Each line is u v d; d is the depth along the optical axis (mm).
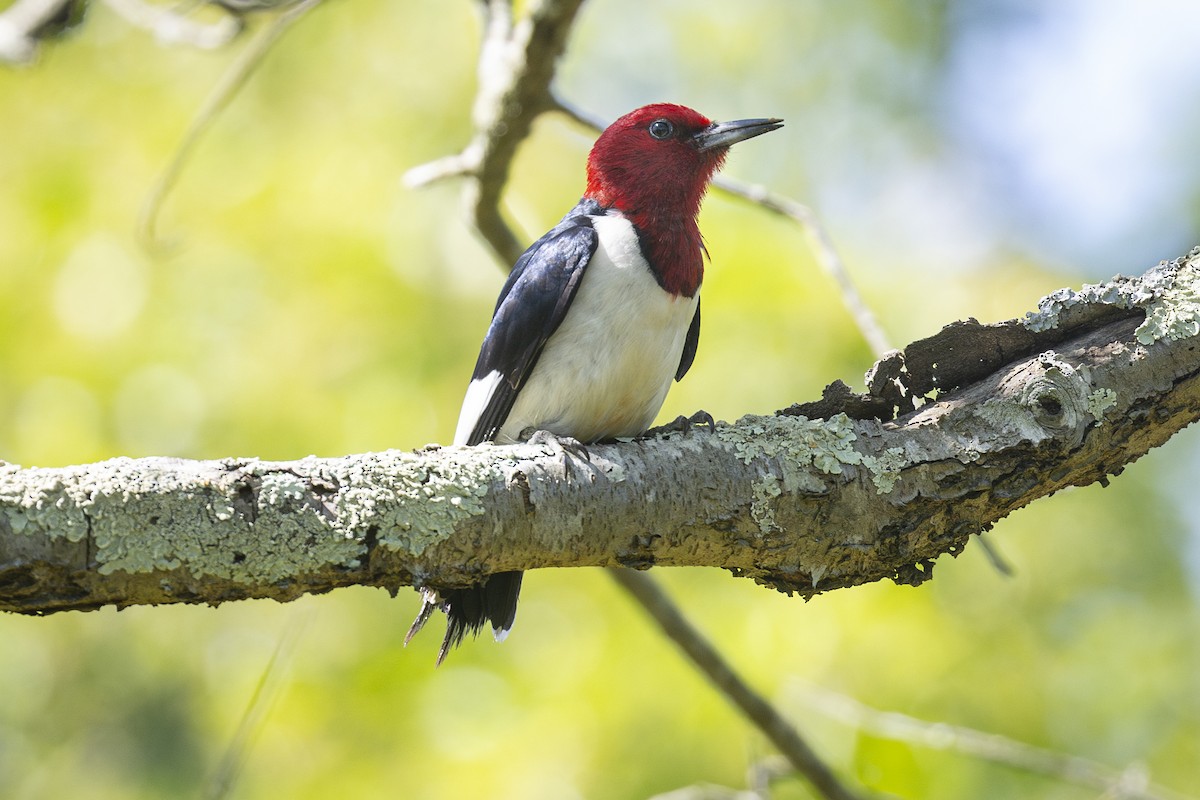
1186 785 11352
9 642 13148
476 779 10930
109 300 12320
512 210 10758
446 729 11250
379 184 12586
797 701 10109
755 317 11742
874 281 12531
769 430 5500
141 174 12672
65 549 4574
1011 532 12266
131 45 13172
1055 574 12211
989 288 13336
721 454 5430
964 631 11531
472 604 6691
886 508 5418
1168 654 11945
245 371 12102
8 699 13055
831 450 5438
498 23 8508
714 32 13820
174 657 12945
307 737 11438
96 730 12938
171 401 12039
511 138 8109
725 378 11570
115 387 12055
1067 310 5559
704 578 11141
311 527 4836
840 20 14102
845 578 5605
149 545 4648
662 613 8102
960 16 14695
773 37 13883
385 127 12867
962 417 5457
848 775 9312
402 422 11891
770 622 10805
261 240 12469
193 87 13031
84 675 13141
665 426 6219
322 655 11773
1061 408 5371
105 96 13031
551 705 11203
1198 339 5418
